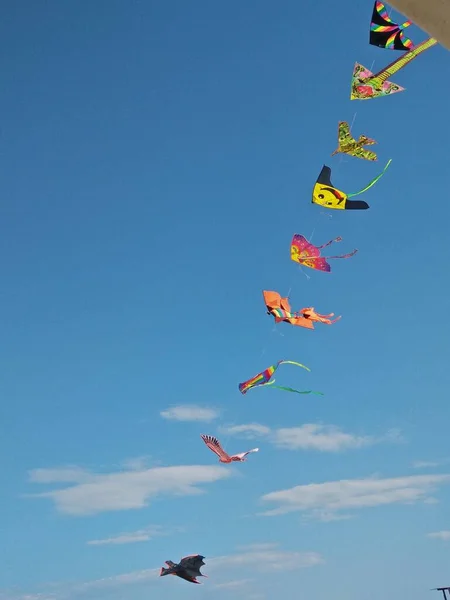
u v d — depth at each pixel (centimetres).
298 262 1153
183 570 924
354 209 1030
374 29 925
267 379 1188
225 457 1117
